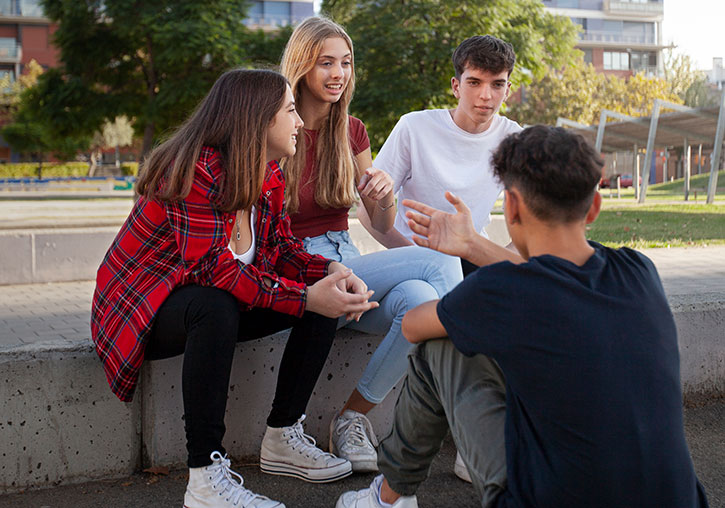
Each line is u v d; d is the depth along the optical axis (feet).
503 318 4.56
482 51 9.06
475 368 5.17
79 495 7.34
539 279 4.53
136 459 7.91
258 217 7.54
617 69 202.69
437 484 7.73
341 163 8.87
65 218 44.21
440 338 5.38
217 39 59.00
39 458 7.47
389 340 7.70
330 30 8.68
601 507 4.38
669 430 4.47
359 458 7.86
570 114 141.38
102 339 6.89
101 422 7.69
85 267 22.06
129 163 174.40
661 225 36.68
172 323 6.63
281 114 6.85
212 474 6.61
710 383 10.54
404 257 7.90
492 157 5.11
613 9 203.41
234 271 6.59
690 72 175.94
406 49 62.49
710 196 63.41
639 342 4.49
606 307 4.50
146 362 7.82
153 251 6.82
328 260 7.85
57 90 63.36
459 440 5.17
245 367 8.16
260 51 64.69
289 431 7.69
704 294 11.11
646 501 4.39
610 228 34.83
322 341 7.43
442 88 61.77
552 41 69.82
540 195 4.65
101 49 62.64
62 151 133.69
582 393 4.37
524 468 4.60
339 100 8.88
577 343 4.40
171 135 6.97
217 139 6.63
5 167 156.25
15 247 21.13
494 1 63.46
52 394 7.47
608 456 4.33
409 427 5.79
